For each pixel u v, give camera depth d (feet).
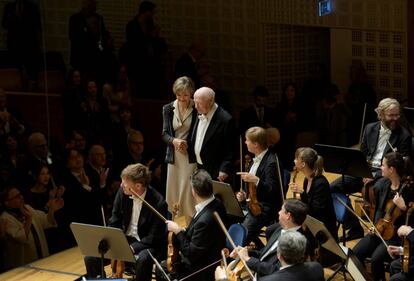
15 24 102.83
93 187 85.81
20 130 92.27
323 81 108.06
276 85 115.03
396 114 76.79
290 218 56.08
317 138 104.94
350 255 57.98
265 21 113.39
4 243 80.23
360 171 72.74
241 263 58.65
